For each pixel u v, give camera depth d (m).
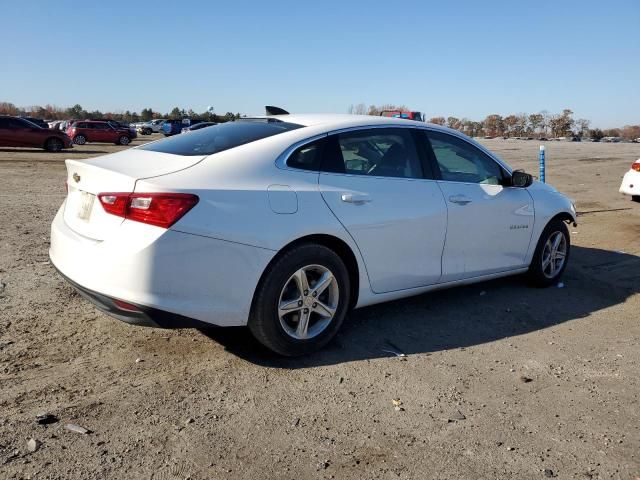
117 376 3.52
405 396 3.46
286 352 3.81
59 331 4.12
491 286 5.82
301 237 3.75
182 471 2.66
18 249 6.31
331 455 2.84
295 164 3.89
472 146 5.11
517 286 5.86
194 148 3.93
